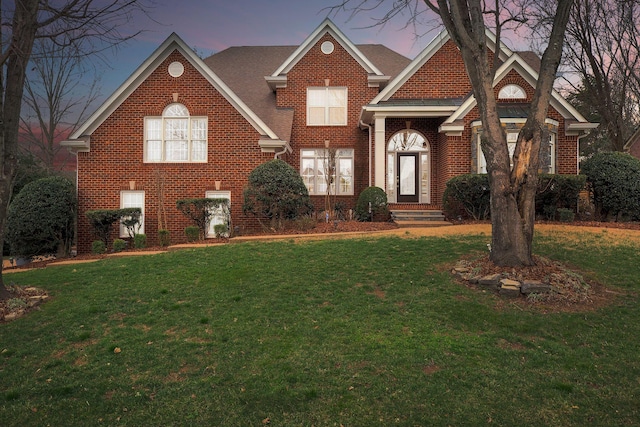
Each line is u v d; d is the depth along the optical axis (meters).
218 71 23.41
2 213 7.85
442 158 17.45
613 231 12.12
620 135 20.25
